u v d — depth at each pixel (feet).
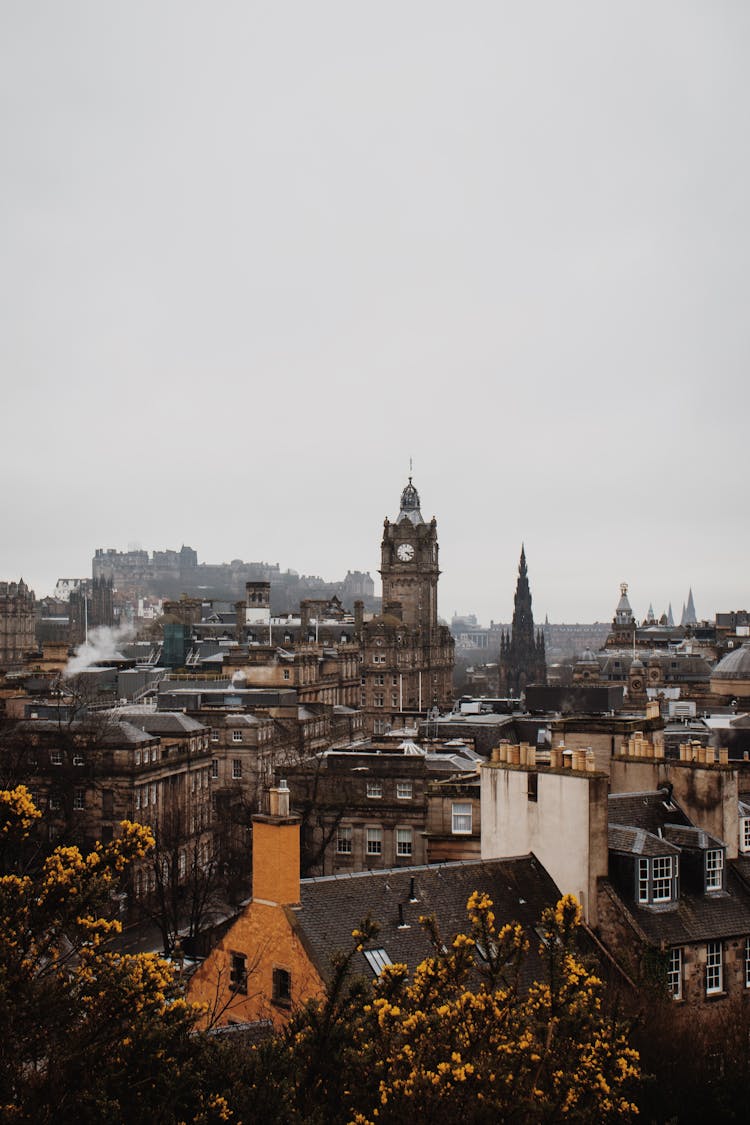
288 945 174.60
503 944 129.49
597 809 189.16
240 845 432.66
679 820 205.87
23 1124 101.04
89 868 117.50
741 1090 147.64
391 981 122.83
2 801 118.62
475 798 286.05
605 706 545.85
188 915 359.87
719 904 192.65
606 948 184.03
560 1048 118.83
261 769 520.83
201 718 533.55
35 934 115.14
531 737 449.06
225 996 181.37
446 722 449.89
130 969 115.55
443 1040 116.98
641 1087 142.10
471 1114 111.55
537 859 197.47
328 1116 114.01
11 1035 107.14
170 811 435.53
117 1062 108.47
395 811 352.69
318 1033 117.50
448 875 190.39
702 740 396.78
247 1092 112.16
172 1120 107.45
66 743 424.87
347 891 183.93
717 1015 171.63
